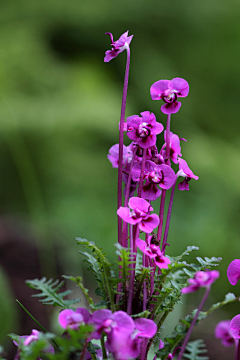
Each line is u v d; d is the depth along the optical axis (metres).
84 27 3.08
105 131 2.58
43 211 2.36
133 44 3.15
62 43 3.17
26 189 2.39
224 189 2.56
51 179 2.57
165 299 0.78
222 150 2.87
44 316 1.52
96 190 2.54
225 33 3.32
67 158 2.56
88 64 3.02
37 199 2.37
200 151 2.67
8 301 1.23
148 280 0.77
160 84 0.78
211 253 2.30
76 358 0.74
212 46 3.33
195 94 3.25
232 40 3.32
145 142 0.77
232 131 3.24
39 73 2.73
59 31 3.12
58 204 2.46
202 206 2.47
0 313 1.19
